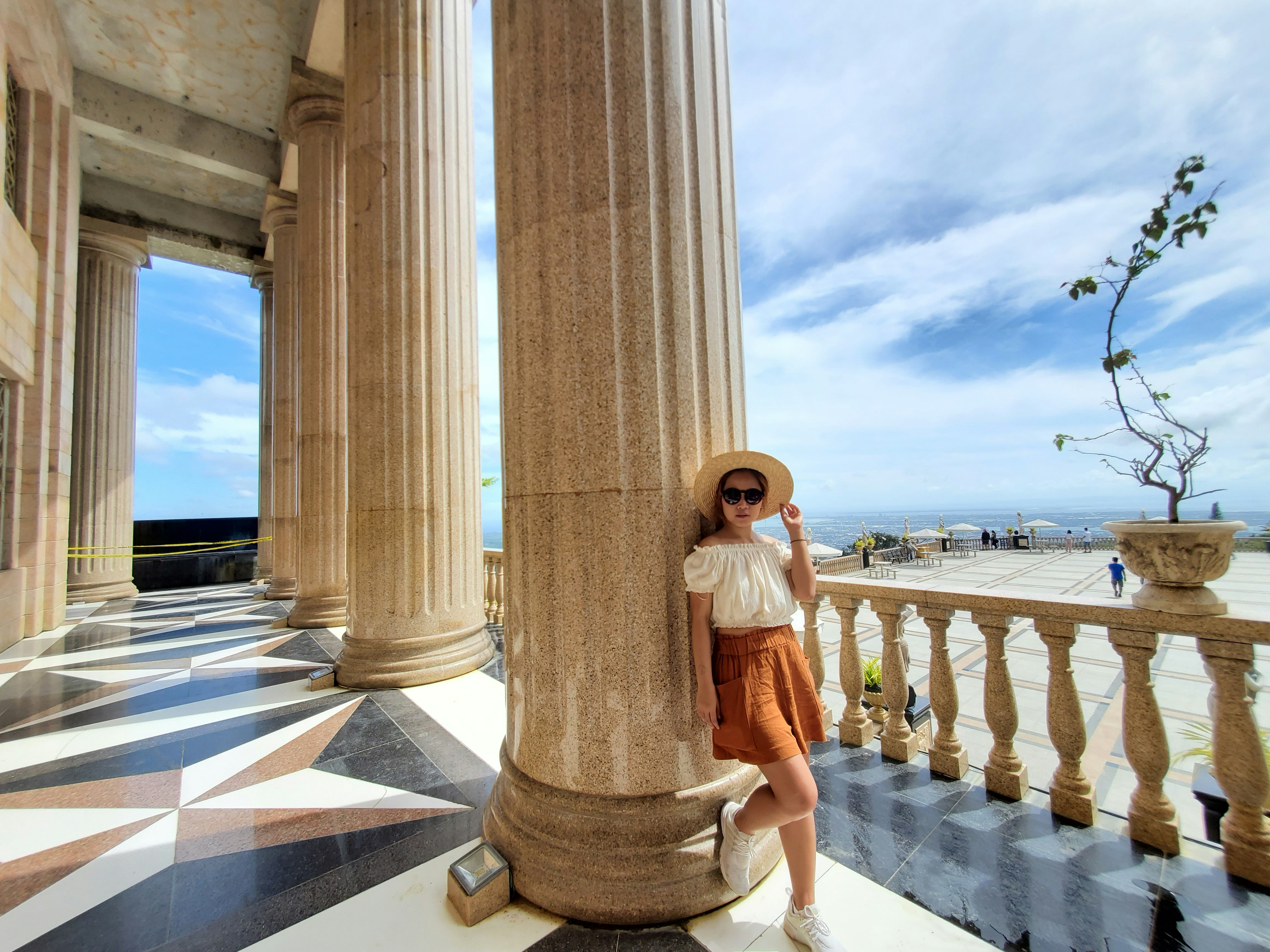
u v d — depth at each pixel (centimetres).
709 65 243
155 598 1072
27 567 714
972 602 286
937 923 192
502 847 223
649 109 216
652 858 201
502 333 240
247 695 462
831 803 273
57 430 766
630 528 204
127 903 211
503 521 240
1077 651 882
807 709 193
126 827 264
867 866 223
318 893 216
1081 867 220
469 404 538
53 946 189
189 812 278
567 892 201
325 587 757
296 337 1011
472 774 318
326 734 376
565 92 215
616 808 205
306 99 769
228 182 1135
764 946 185
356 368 496
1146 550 229
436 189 517
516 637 228
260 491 1341
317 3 676
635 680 204
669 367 213
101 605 977
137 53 806
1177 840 227
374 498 486
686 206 223
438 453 507
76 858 240
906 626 1147
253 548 1492
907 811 264
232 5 733
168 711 426
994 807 265
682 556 209
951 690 299
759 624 189
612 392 206
